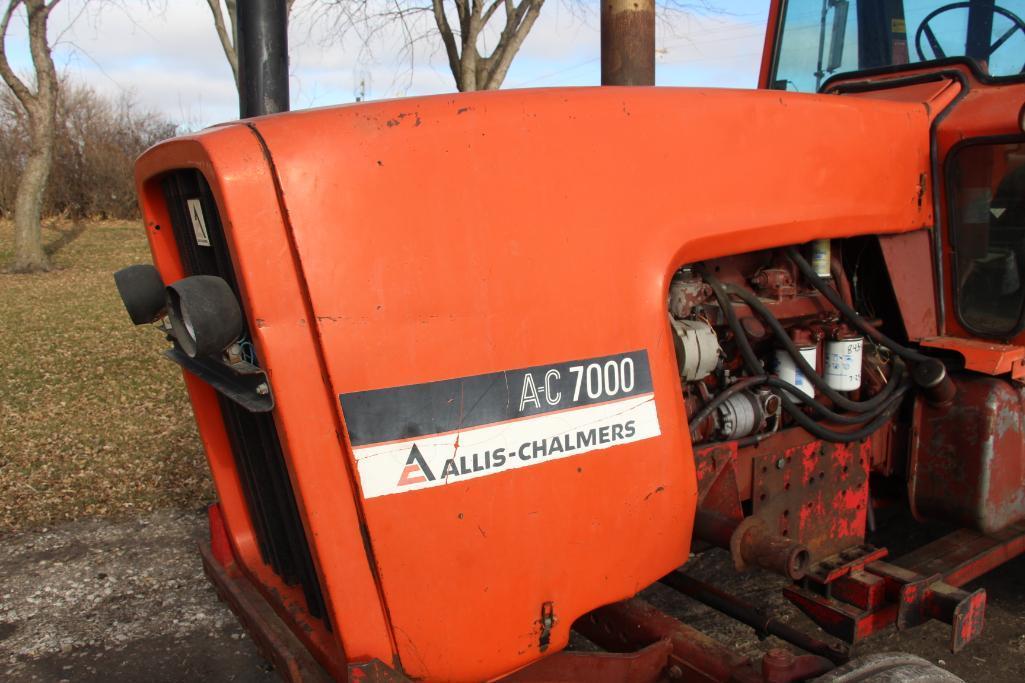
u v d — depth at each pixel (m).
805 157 2.32
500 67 9.45
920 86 2.95
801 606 2.54
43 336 10.02
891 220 2.64
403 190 1.73
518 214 1.84
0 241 20.66
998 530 2.84
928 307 2.85
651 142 2.02
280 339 1.65
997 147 2.76
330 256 1.67
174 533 4.46
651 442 2.01
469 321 1.79
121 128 27.50
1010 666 3.04
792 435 2.51
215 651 3.32
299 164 1.65
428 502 1.75
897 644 3.19
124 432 6.22
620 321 1.96
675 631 2.10
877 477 3.23
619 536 2.00
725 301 2.35
